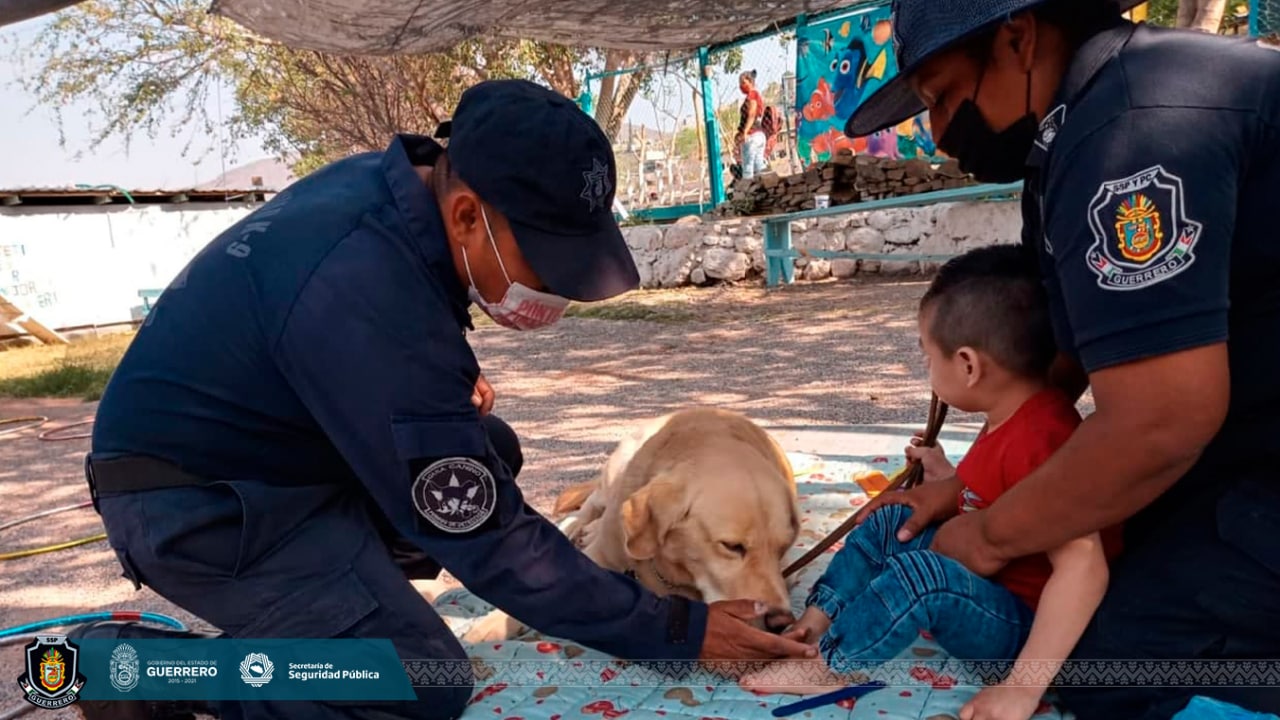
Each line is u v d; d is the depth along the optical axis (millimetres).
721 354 9281
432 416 2053
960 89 1930
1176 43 1736
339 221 2148
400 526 2115
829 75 13109
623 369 9062
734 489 2705
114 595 4281
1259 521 1767
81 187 16703
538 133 2018
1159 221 1611
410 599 2260
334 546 2236
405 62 17984
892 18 2002
